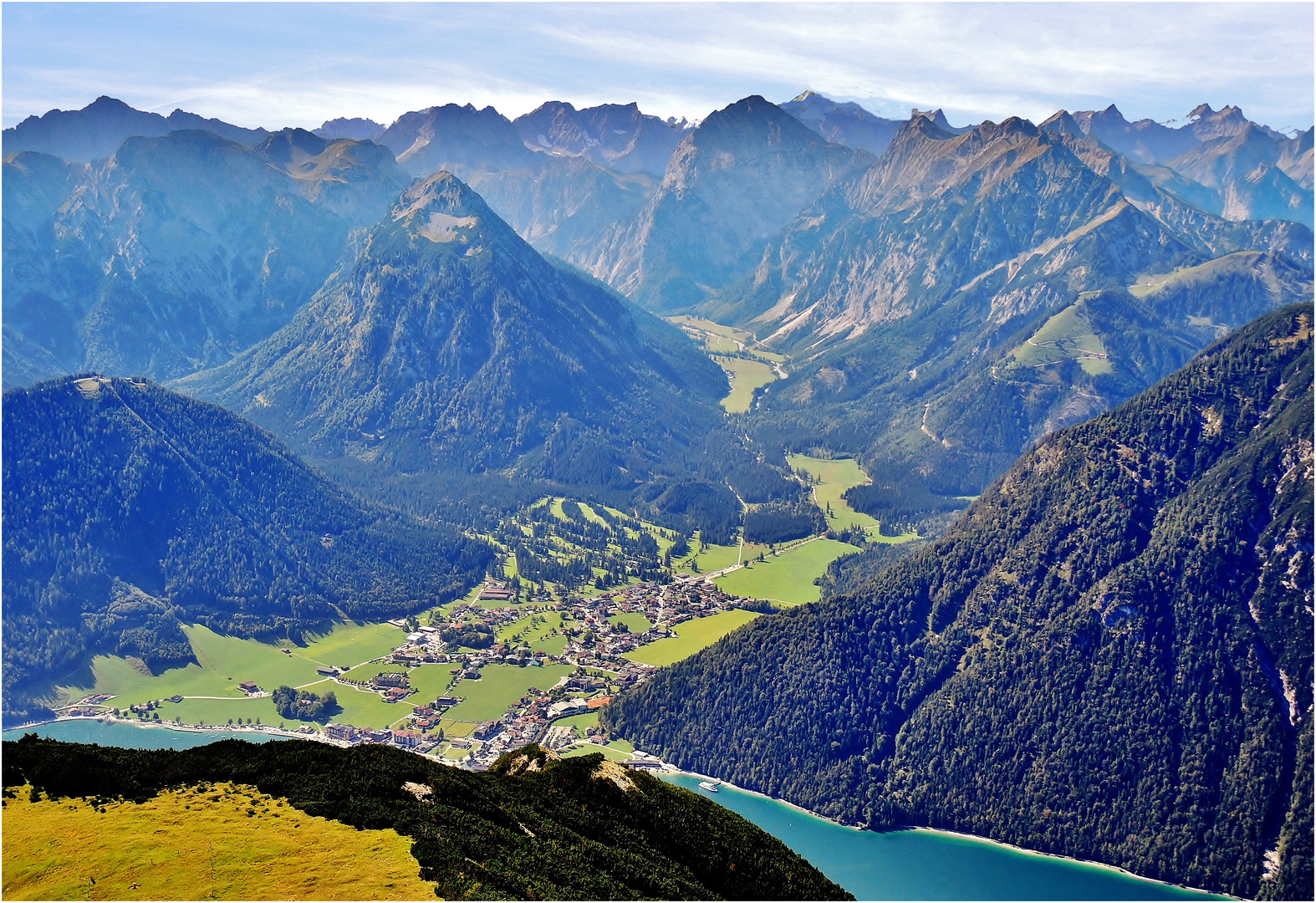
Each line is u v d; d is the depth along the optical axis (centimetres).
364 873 16025
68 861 15900
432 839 17475
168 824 17275
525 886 16900
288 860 16212
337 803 18475
